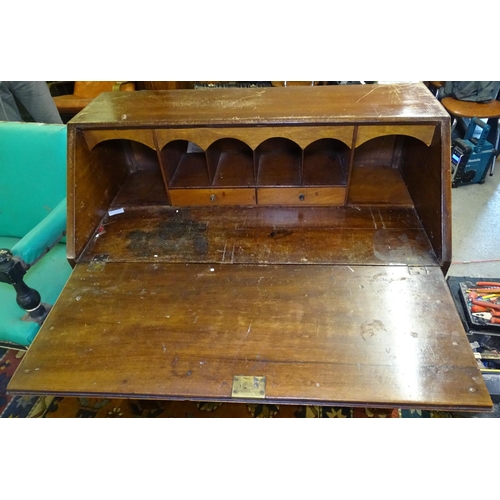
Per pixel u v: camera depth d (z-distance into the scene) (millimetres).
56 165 1328
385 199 1228
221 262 1061
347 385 770
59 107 2717
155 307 949
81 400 1437
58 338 895
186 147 1395
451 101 2465
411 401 743
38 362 853
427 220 1078
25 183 1388
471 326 1356
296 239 1118
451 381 767
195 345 859
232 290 977
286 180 1212
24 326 1124
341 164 1272
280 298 946
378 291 944
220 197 1237
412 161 1207
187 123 1050
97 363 842
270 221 1194
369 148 1333
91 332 903
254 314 914
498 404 1288
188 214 1247
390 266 1007
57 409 1412
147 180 1412
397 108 1036
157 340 875
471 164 2383
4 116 2113
